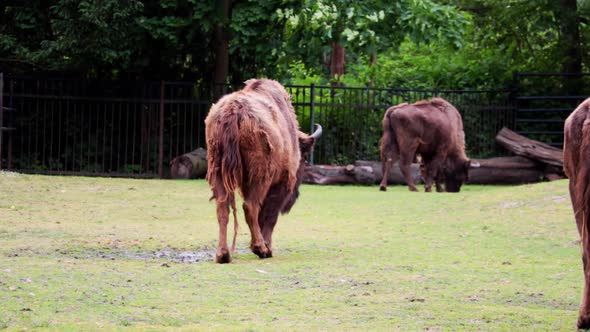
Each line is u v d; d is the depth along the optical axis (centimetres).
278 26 3441
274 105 1511
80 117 3509
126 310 1050
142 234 1772
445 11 3466
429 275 1344
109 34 3161
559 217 1969
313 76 4347
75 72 3550
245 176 1438
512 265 1449
